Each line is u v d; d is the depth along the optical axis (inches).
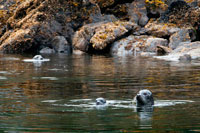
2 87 844.6
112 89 800.9
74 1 2368.4
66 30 2341.3
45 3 2348.7
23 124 500.4
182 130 467.5
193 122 503.2
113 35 2156.7
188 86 831.7
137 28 2256.4
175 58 1644.9
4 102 653.9
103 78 995.9
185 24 2277.3
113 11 2411.4
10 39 2279.8
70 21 2348.7
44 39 2304.4
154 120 515.5
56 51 2283.5
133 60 1590.8
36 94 740.7
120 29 2183.8
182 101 647.1
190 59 1585.9
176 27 2217.0
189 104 620.1
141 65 1357.0
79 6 2368.4
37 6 2391.7
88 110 578.9
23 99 682.8
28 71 1182.3
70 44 2331.4
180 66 1293.1
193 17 2278.5
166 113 555.2
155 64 1384.1
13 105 625.9
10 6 2691.9
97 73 1115.9
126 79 971.9
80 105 620.1
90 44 2229.3
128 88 815.1
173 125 489.4
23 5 2436.0
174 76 1020.5
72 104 629.3
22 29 2324.1
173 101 647.8
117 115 545.0
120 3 2436.0
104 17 2363.4
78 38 2260.1
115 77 1015.0
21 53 2140.7
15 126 491.2
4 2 2721.5
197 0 2342.5
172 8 2325.3
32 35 2276.1
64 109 587.5
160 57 1727.4
